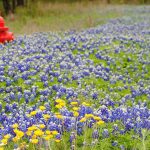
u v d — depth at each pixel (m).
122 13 40.31
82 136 8.12
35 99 10.80
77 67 13.52
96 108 10.55
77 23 31.03
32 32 26.09
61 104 8.53
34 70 12.40
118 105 11.10
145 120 8.65
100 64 14.79
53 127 8.32
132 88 12.66
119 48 16.92
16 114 9.28
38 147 7.60
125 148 7.91
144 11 42.78
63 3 45.91
